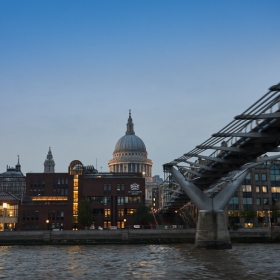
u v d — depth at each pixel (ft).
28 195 529.45
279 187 438.81
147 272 164.66
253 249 266.36
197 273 160.76
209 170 249.14
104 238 344.69
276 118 147.23
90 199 482.69
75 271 169.99
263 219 428.56
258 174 435.94
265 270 167.53
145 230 346.33
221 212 269.64
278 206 416.46
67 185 531.09
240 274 157.58
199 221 270.67
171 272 163.94
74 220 471.21
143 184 487.20
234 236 341.82
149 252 253.24
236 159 222.48
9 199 474.49
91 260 209.97
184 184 272.31
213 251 252.01
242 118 147.33
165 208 449.06
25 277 155.63
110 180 487.61
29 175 534.37
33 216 470.39
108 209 480.64
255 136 169.89
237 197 426.51
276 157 219.61
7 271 172.35
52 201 525.75
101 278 150.61
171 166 276.41
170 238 343.26
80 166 489.26
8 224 468.75
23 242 343.26
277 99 146.61
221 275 155.43
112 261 204.33
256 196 431.02
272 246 294.05
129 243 341.82
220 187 345.92
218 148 202.59
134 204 483.51
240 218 422.00
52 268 180.55
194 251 253.03
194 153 245.86
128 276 154.61
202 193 271.28
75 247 310.24
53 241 344.49
